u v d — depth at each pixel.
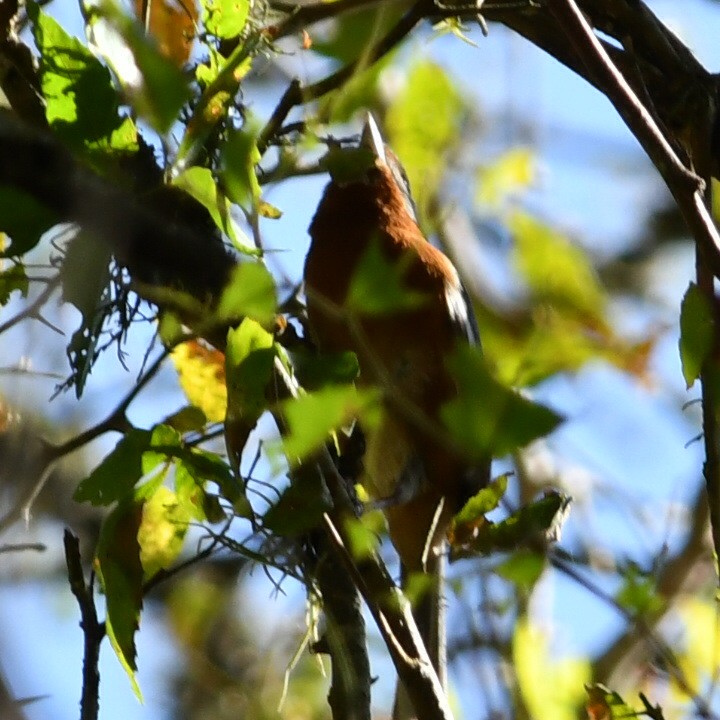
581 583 4.18
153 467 3.90
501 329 6.01
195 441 4.41
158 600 6.36
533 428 3.21
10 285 4.44
